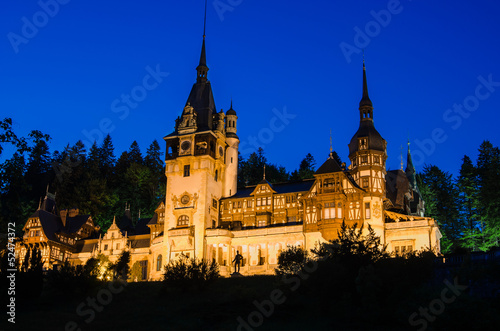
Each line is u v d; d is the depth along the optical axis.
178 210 78.38
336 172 71.88
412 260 41.47
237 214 79.50
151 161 132.38
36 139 33.78
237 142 87.19
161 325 42.09
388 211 72.06
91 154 123.56
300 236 72.38
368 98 77.44
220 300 48.62
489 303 36.69
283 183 81.50
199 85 88.00
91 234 97.44
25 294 52.16
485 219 79.06
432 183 98.31
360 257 42.91
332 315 41.22
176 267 54.03
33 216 91.25
